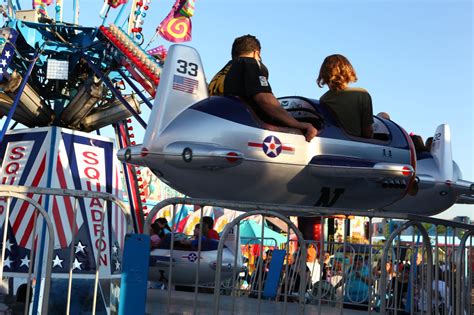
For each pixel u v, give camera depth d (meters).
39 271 6.52
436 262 5.12
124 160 5.47
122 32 13.10
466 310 5.62
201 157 5.05
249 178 5.38
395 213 4.59
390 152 6.05
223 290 10.47
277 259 6.10
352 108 5.91
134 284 4.30
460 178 7.79
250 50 5.73
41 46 13.20
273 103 5.46
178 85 5.35
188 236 9.97
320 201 5.84
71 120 14.11
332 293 8.93
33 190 4.36
